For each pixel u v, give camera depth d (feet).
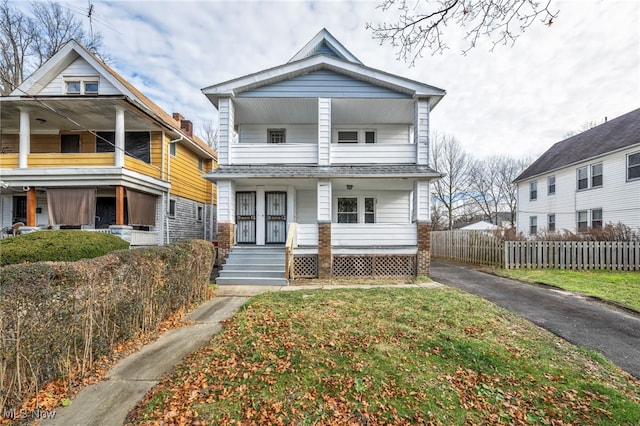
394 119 40.60
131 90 41.16
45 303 10.12
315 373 11.39
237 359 12.57
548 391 10.47
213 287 27.27
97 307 12.36
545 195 68.64
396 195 42.27
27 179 35.35
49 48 61.26
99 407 9.69
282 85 34.37
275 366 11.91
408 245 32.63
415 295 22.66
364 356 12.67
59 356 10.70
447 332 15.19
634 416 9.21
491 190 131.95
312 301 20.97
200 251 22.47
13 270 9.63
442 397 10.05
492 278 31.32
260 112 38.19
